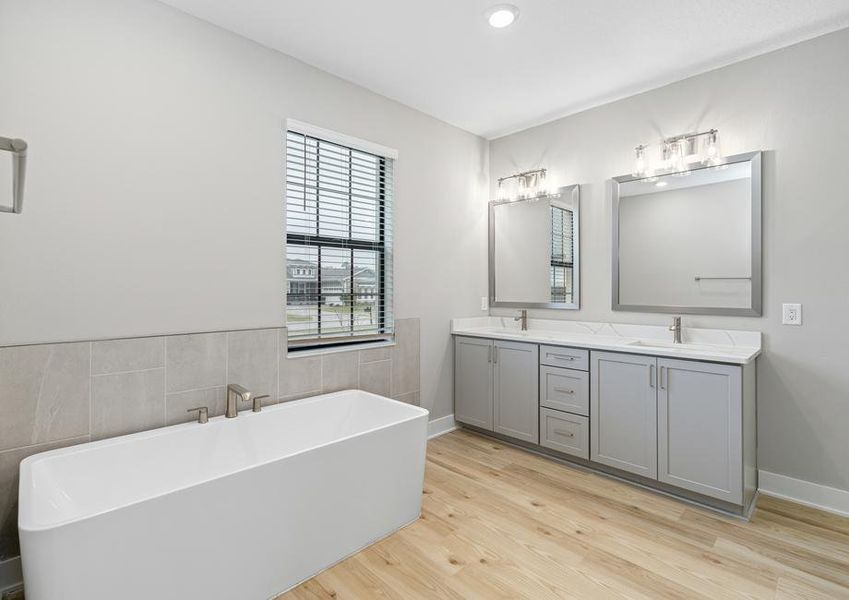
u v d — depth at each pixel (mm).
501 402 3135
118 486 1766
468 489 2463
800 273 2299
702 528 2053
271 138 2363
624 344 2602
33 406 1679
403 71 2607
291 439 2318
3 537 1619
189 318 2080
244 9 2031
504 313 3654
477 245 3662
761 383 2422
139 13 1919
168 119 2006
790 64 2316
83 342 1789
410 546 1922
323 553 1758
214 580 1459
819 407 2254
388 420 2381
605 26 2162
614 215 3000
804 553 1852
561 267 3297
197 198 2100
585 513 2197
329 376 2635
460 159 3506
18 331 1651
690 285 2674
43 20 1691
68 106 1748
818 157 2242
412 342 3129
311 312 2574
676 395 2285
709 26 2160
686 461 2256
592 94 2914
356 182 2799
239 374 2246
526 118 3322
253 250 2299
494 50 2383
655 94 2820
